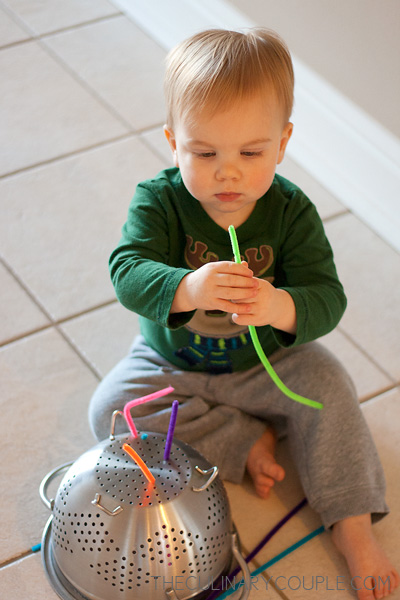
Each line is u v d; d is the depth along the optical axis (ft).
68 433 4.17
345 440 3.73
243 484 4.03
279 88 3.24
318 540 3.81
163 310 3.31
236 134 3.15
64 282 4.96
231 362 3.91
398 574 3.67
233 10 6.21
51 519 3.61
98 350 4.60
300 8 5.58
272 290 3.32
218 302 3.20
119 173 5.76
